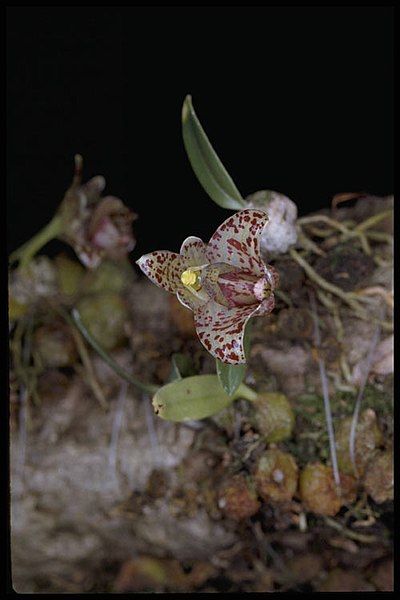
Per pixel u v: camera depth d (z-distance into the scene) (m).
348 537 0.33
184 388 0.31
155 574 0.34
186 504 0.33
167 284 0.29
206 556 0.34
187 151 0.31
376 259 0.33
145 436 0.34
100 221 0.34
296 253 0.33
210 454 0.33
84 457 0.34
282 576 0.33
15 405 0.34
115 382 0.34
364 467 0.32
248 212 0.29
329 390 0.33
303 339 0.33
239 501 0.32
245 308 0.29
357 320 0.33
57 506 0.34
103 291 0.35
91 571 0.34
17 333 0.35
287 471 0.32
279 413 0.32
